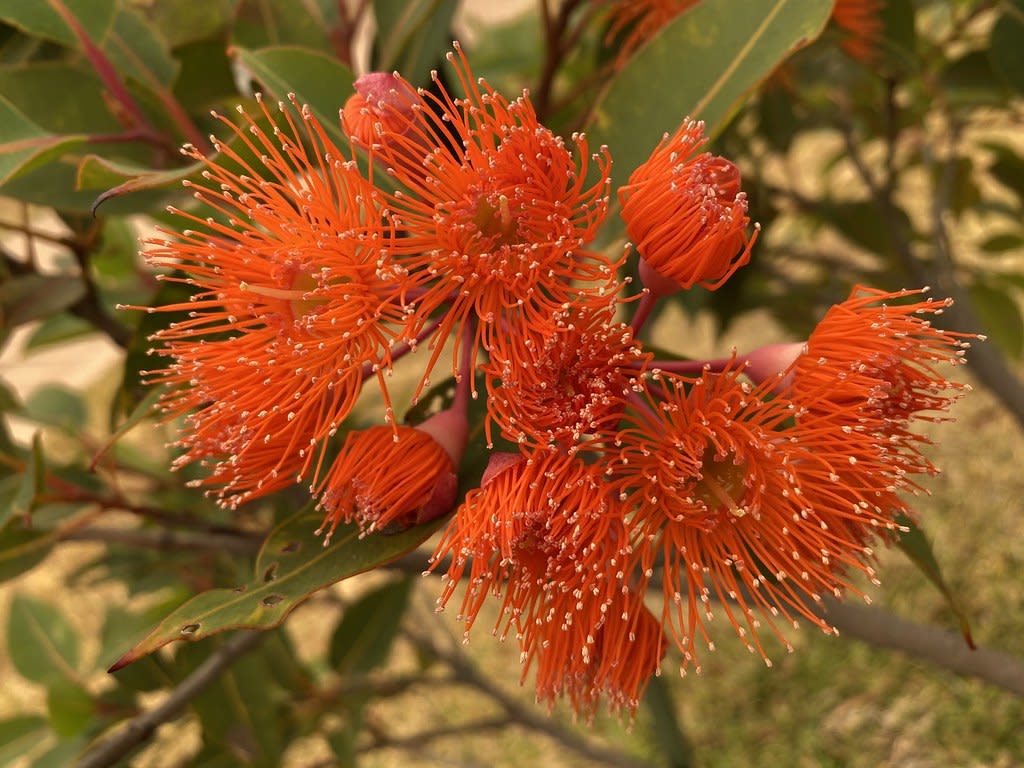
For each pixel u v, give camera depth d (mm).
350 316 207
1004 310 526
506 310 208
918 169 618
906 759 554
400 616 427
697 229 203
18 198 269
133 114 278
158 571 413
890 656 603
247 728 349
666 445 208
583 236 207
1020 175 483
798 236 629
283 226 208
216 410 209
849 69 357
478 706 690
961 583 620
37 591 846
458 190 207
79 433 425
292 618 717
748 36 236
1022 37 312
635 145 243
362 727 421
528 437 218
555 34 329
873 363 204
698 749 607
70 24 271
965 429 729
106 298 400
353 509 218
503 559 198
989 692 550
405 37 296
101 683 531
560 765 633
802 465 209
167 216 312
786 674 626
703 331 875
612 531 206
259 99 209
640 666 213
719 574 213
